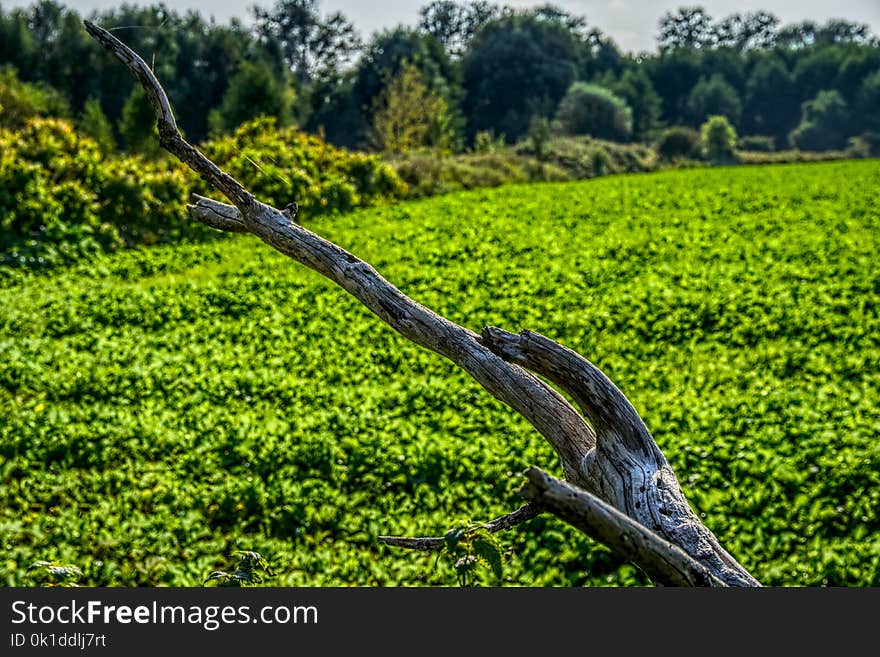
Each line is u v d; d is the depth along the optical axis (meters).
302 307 17.27
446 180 40.50
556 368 2.36
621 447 2.32
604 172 56.00
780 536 7.91
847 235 23.83
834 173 44.09
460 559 2.41
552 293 18.03
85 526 8.31
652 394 12.18
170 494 8.99
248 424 10.79
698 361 13.84
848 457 9.20
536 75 103.44
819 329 14.88
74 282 19.88
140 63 2.71
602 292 18.08
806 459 9.31
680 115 128.38
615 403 2.33
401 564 7.70
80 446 10.07
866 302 16.28
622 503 2.27
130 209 25.30
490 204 32.22
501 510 8.65
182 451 10.19
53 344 14.68
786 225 25.88
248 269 20.91
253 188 28.92
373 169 33.75
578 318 15.95
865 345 14.04
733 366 13.52
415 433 10.44
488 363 2.52
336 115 85.81
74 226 23.31
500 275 19.73
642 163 66.19
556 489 1.87
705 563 2.11
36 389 12.38
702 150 77.19
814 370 13.08
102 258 22.58
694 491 8.71
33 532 8.16
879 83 119.62
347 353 14.16
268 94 52.06
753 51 141.75
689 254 21.78
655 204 31.70
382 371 13.47
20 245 22.08
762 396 11.66
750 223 26.42
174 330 16.14
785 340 14.66
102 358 13.84
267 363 13.80
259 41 90.38
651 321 15.90
